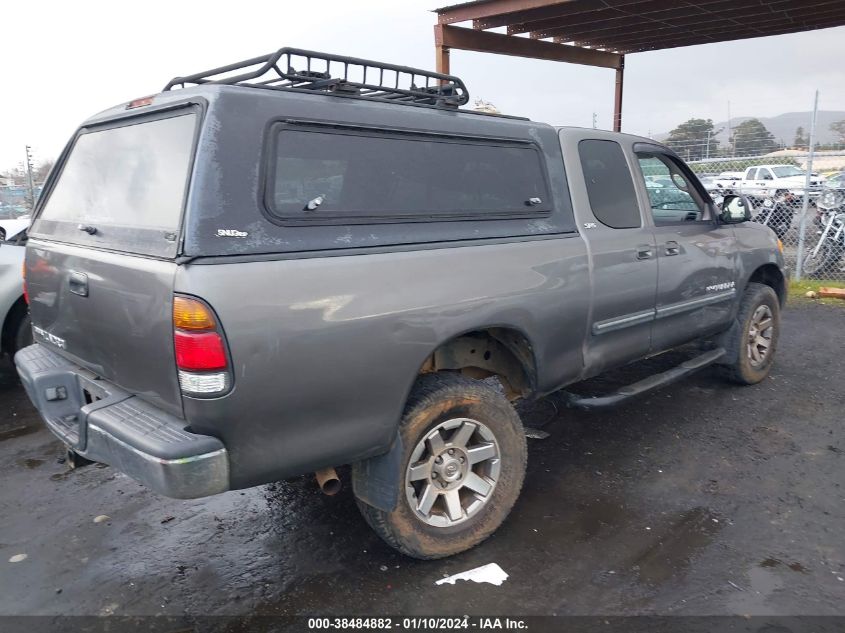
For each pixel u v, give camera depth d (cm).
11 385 609
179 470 237
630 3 968
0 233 852
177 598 303
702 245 471
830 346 691
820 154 1653
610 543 340
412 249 295
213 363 235
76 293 298
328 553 337
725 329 528
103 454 268
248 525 364
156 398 261
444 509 326
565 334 368
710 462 429
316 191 273
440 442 315
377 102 304
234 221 246
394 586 309
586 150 402
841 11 1074
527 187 359
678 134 1728
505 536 348
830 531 346
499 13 1004
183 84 336
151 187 271
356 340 270
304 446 265
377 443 287
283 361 251
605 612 287
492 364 363
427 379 317
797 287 983
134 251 264
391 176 298
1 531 361
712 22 1142
